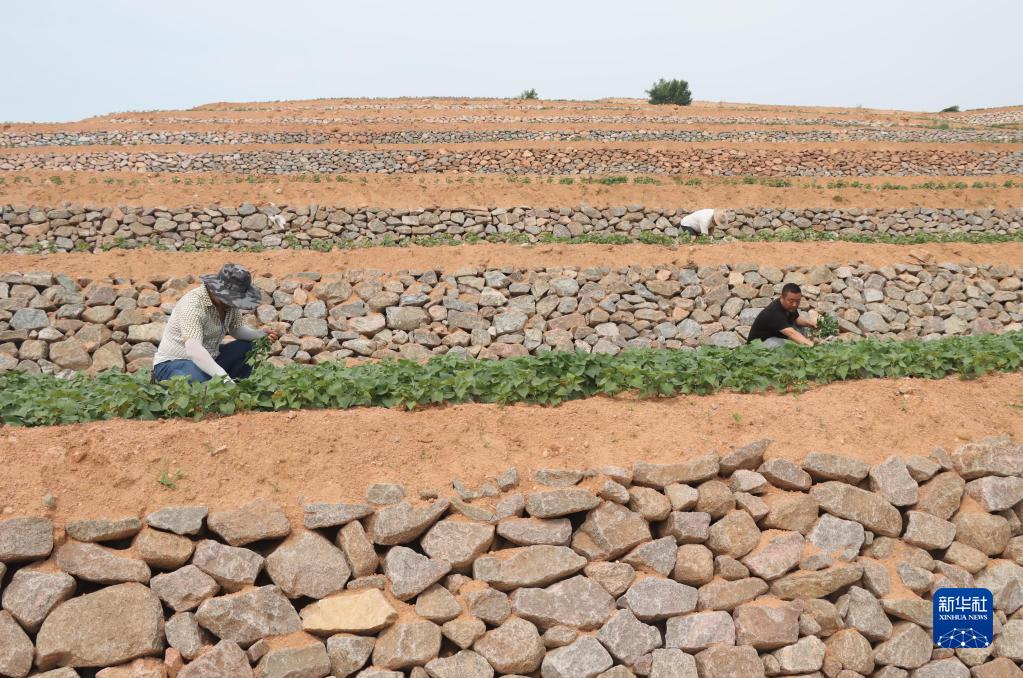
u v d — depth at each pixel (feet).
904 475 19.22
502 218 59.72
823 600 17.56
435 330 40.73
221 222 55.62
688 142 95.50
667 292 44.62
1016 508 20.02
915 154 89.86
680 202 66.85
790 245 50.01
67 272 40.50
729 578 17.38
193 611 14.64
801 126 111.55
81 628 13.73
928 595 18.56
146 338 37.60
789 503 18.22
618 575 16.61
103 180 66.69
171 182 68.80
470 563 16.29
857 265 48.29
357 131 100.22
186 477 16.01
